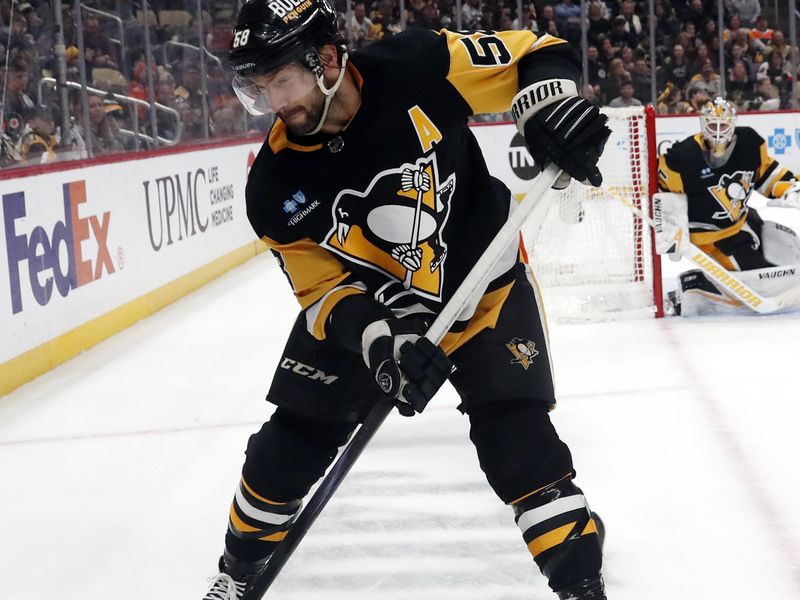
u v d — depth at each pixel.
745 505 2.66
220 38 8.98
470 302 1.82
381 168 1.74
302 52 1.60
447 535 2.57
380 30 10.19
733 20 10.72
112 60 6.70
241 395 4.26
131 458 3.50
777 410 3.51
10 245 4.57
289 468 1.94
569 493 1.76
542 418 1.82
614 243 5.32
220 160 7.90
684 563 2.33
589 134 1.75
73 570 2.60
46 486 3.28
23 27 5.52
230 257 8.09
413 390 1.66
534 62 1.83
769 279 5.04
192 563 2.58
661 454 3.11
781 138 10.86
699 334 4.78
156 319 6.15
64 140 5.90
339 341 1.80
